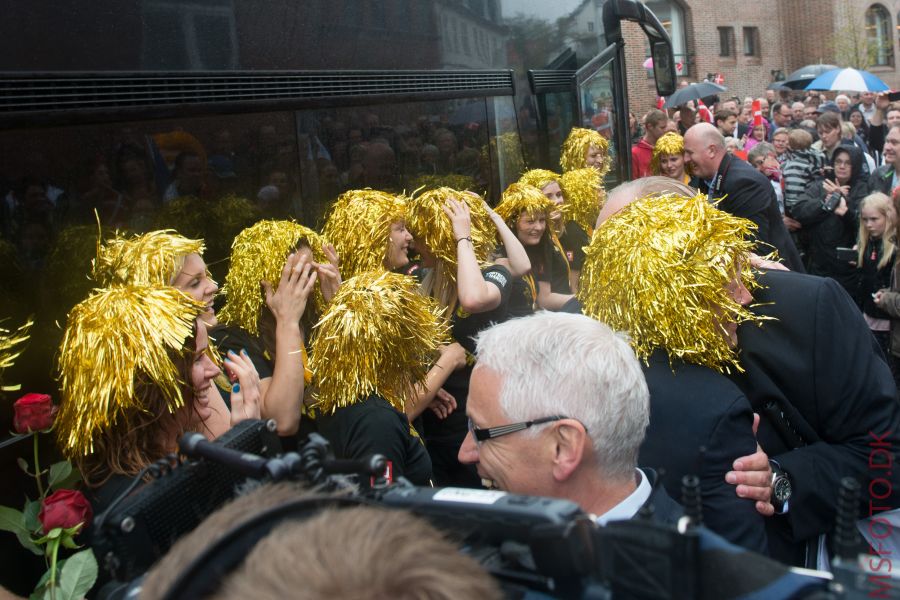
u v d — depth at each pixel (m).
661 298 2.13
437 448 3.54
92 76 2.65
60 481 2.14
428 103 4.38
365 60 3.90
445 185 4.52
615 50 6.93
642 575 1.02
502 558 1.07
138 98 2.80
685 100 12.88
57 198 2.54
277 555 0.83
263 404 2.69
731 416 2.04
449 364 3.39
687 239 2.17
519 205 4.80
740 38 28.23
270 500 1.05
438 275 3.69
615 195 2.66
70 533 2.01
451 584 0.81
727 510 1.99
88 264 2.64
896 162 7.20
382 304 2.64
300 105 3.50
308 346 3.07
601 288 2.33
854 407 2.23
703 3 27.02
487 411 1.70
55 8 2.55
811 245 7.21
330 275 3.05
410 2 4.24
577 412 1.62
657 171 7.50
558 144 5.91
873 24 30.47
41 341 2.48
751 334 2.29
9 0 2.43
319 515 0.90
